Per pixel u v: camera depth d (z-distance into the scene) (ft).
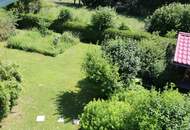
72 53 85.56
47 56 82.28
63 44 88.38
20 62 77.30
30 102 60.39
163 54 71.26
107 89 58.59
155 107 42.91
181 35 68.69
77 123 55.16
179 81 66.39
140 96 50.93
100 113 48.55
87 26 96.73
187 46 65.26
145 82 69.41
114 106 49.39
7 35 90.27
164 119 41.60
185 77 65.62
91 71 58.85
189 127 40.63
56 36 90.33
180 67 66.69
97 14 95.50
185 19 97.55
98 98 61.26
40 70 74.23
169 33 91.20
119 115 47.60
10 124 53.78
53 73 73.31
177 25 97.71
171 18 98.22
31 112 57.47
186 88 63.93
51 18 101.50
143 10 139.54
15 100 57.11
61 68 76.33
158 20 99.66
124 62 59.52
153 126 41.39
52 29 100.32
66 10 100.89
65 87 67.15
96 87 59.82
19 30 98.78
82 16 109.50
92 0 146.82
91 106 50.21
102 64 58.08
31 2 106.73
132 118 44.11
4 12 97.96
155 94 45.83
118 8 142.72
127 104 50.08
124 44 62.39
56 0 157.69
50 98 62.44
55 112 57.98
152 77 68.39
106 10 96.12
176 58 61.87
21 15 101.30
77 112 58.29
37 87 66.18
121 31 92.68
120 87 58.23
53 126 54.29
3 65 59.16
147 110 43.01
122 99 53.88
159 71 67.51
